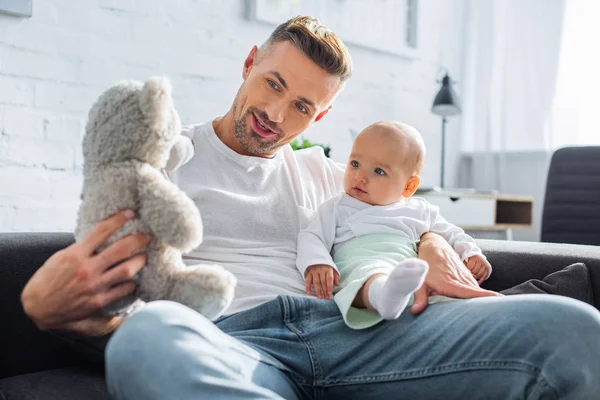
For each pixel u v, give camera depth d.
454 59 3.43
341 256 1.17
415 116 3.22
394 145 1.22
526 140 3.22
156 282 0.81
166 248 0.81
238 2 2.41
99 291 0.78
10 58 1.86
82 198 0.84
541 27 3.13
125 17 2.11
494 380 0.87
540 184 3.20
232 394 0.75
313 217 1.25
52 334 1.04
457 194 2.55
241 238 1.17
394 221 1.20
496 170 3.33
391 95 3.08
